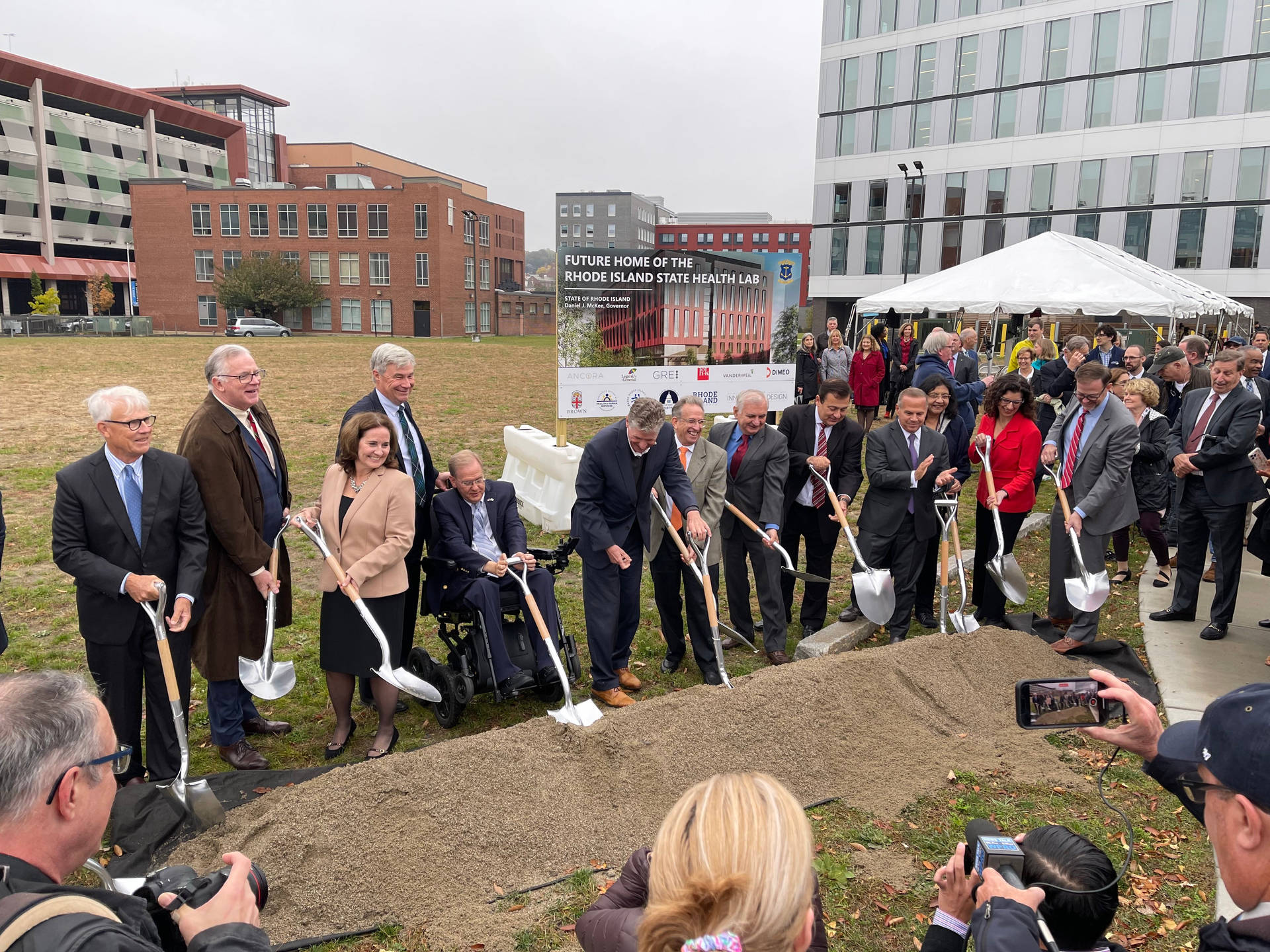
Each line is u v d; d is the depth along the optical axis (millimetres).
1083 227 37031
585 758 3746
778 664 5590
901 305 14711
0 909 1193
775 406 9430
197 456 3949
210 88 86875
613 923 1687
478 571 4703
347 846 3133
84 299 73688
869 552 5746
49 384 21062
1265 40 32219
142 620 3838
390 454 4348
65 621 6105
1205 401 6188
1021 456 5914
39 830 1386
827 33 41781
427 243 66188
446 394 21359
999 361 21656
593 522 4918
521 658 4816
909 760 4152
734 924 1098
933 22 39000
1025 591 5625
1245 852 1194
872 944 2988
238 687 4230
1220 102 33438
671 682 5391
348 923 2967
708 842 1174
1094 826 3711
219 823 3395
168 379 23000
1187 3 33406
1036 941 1389
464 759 3553
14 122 67250
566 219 98500
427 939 2912
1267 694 1216
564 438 8641
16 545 7820
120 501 3723
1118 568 7352
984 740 4422
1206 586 7203
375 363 4855
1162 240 35375
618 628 5234
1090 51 35656
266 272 63656
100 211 74000
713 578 7312
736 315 9062
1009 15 37156
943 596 5453
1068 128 36656
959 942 1668
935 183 40094
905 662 4758
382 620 4270
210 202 67312
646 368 8758
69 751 1400
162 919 1533
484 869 3225
